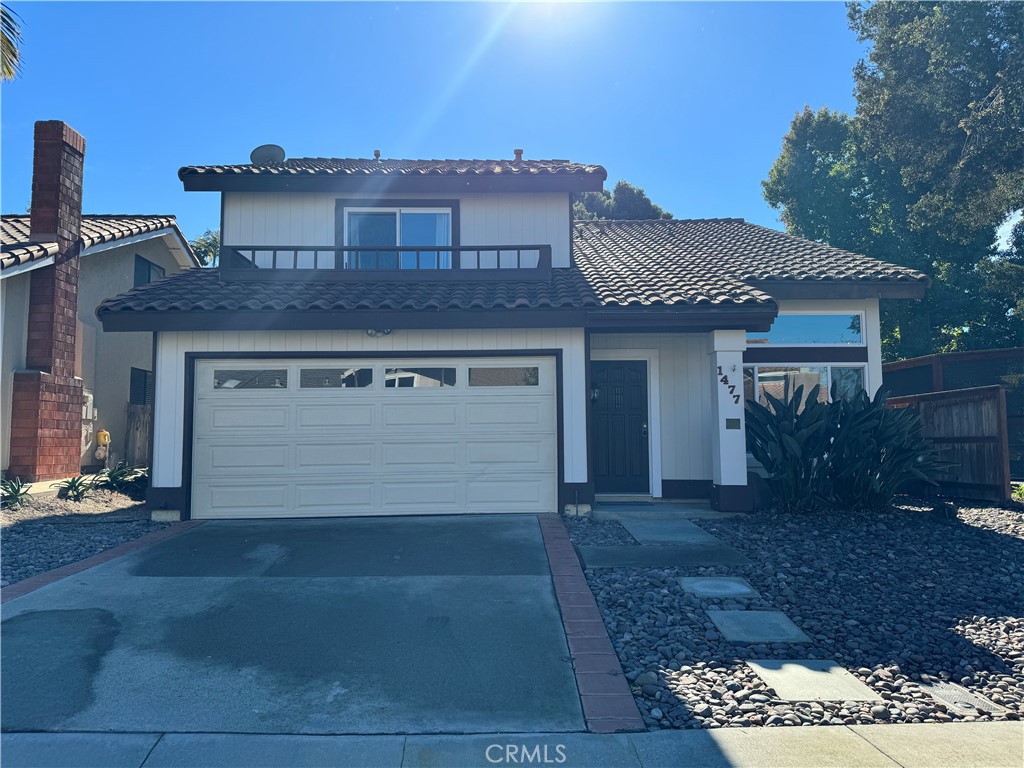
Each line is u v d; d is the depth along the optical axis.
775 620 5.79
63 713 4.25
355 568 7.05
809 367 11.98
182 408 9.66
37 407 11.73
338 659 4.98
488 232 12.37
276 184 11.98
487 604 6.02
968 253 27.53
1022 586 6.70
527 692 4.53
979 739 4.00
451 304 9.55
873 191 29.48
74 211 13.11
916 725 4.18
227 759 3.79
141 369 16.81
